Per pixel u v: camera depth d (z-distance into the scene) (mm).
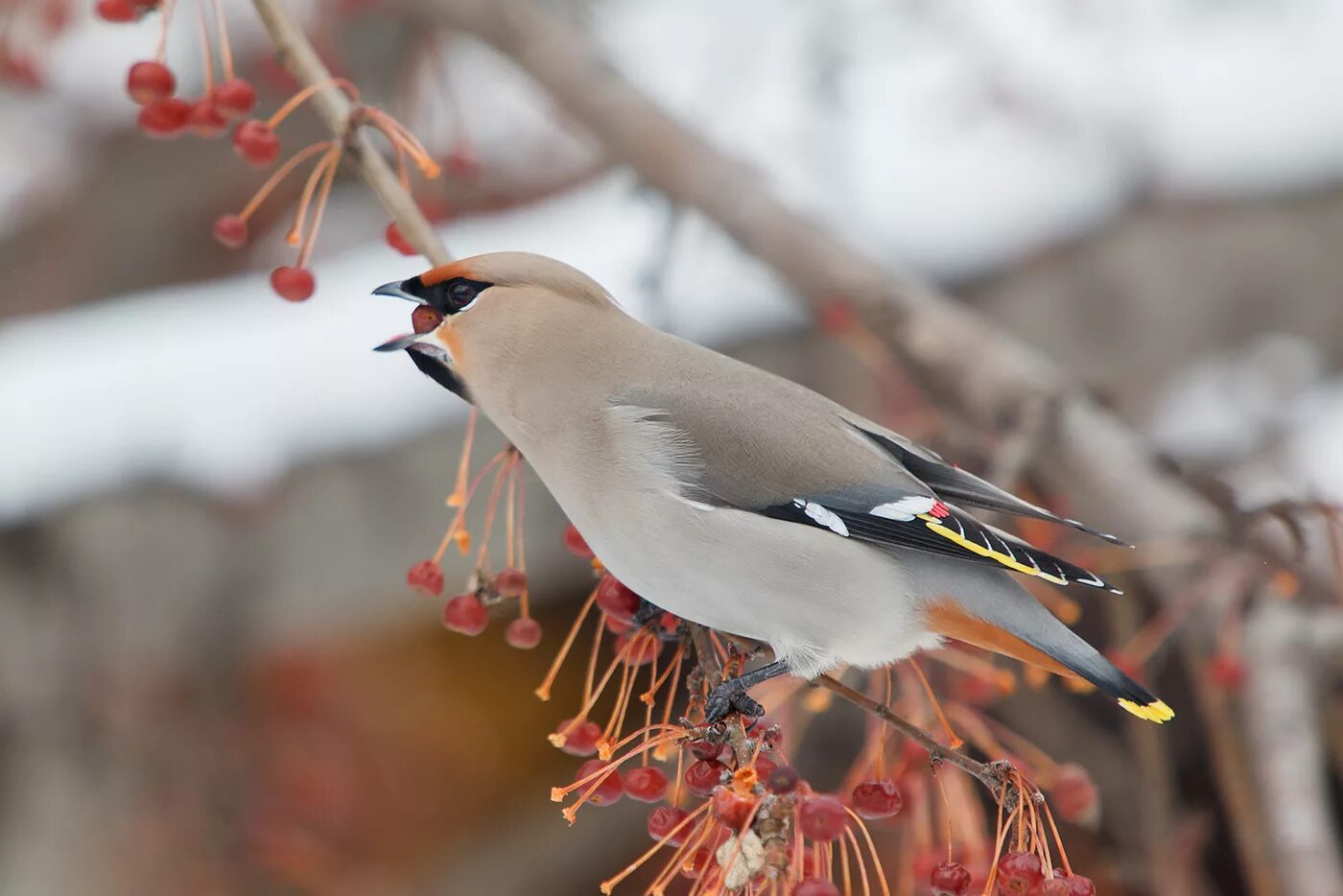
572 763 12656
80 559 11617
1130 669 8555
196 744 12289
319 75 6688
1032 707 10766
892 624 6375
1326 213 12000
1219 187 12117
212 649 11836
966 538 6215
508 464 6594
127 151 14586
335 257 14188
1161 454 9383
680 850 5555
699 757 5766
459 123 10805
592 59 11852
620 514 6379
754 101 13273
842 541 6312
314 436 11641
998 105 12727
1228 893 10953
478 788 12688
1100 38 12906
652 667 6395
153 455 11625
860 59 13078
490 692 12734
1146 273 12008
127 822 12156
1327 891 7922
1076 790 7188
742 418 6449
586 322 6598
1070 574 6070
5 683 11656
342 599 11656
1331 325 12008
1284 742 8375
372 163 6617
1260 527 8852
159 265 14469
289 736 12586
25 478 11586
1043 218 12188
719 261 12242
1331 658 8641
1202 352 12102
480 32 11773
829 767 11539
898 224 12242
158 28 14023
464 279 6590
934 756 5793
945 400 10484
